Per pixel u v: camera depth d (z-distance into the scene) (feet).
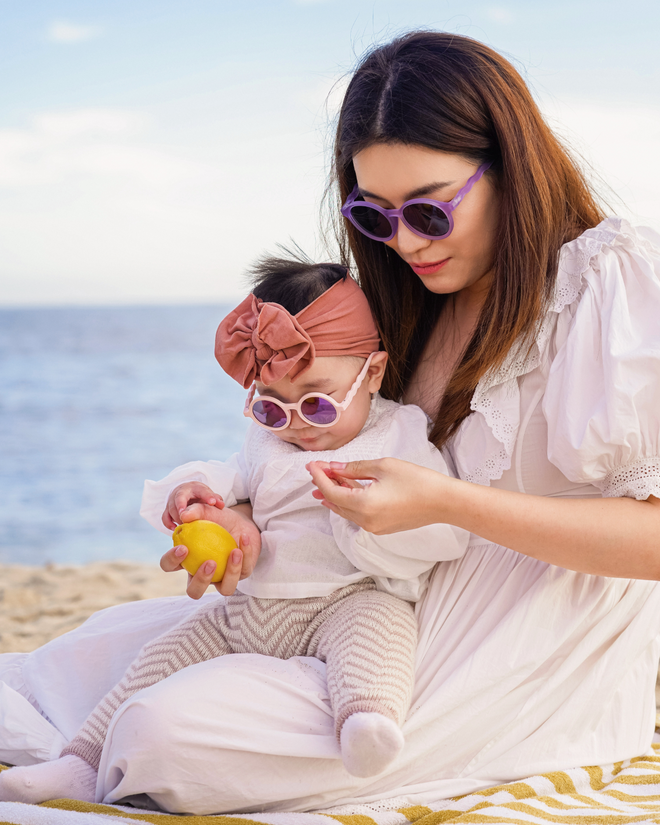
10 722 6.79
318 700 5.61
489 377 6.28
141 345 117.60
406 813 5.45
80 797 5.86
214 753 5.37
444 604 6.33
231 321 7.07
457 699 5.78
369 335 6.97
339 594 6.30
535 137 6.36
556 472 6.25
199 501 6.95
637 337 5.72
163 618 7.59
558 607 6.04
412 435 6.57
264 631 6.34
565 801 5.48
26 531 30.76
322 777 5.55
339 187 7.27
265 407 6.79
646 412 5.54
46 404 65.62
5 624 14.79
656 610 6.38
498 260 6.27
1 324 157.58
